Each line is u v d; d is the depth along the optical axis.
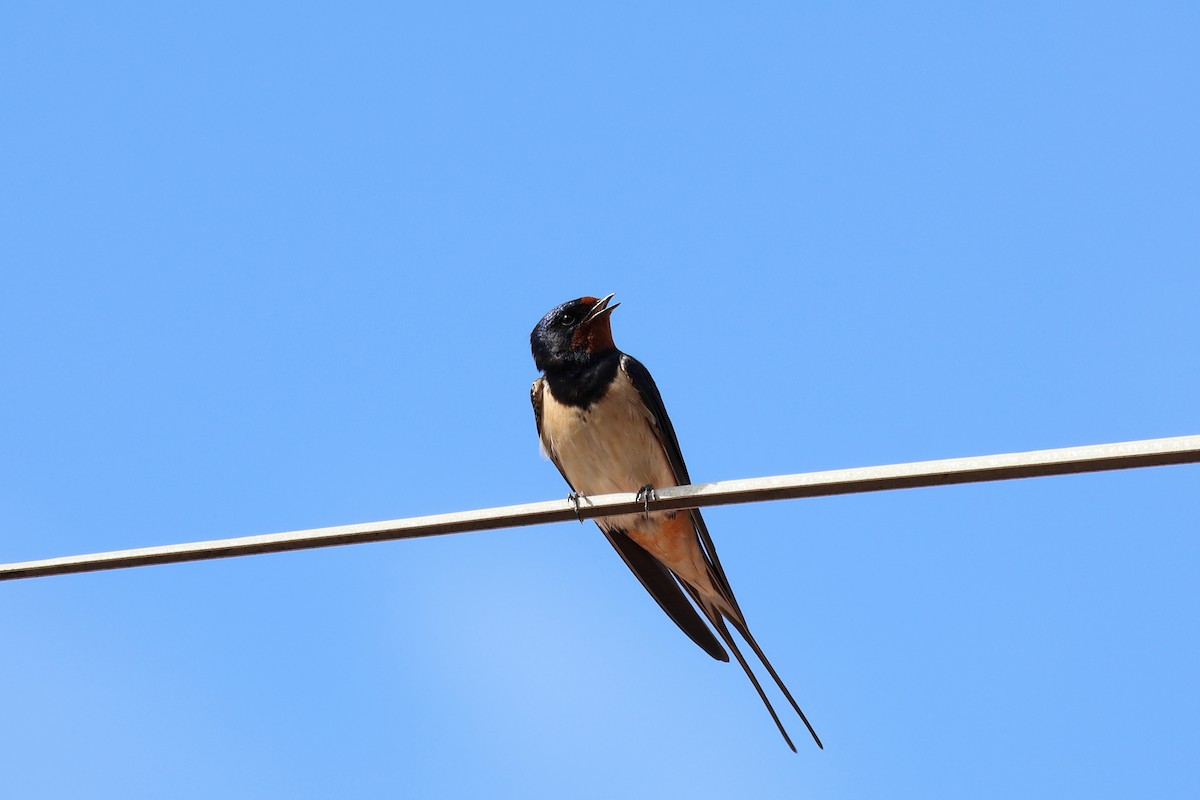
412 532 8.20
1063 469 6.85
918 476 7.28
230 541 8.43
